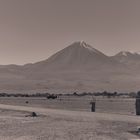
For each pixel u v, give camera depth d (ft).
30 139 89.40
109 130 104.12
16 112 180.45
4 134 98.63
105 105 325.21
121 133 98.12
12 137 93.09
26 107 230.07
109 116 149.48
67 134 97.19
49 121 133.18
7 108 212.84
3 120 137.90
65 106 274.98
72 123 124.88
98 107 273.75
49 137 92.32
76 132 101.04
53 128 111.14
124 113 173.06
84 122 127.54
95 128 109.19
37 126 117.50
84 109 225.56
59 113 170.30
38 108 217.97
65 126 116.16
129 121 126.11
